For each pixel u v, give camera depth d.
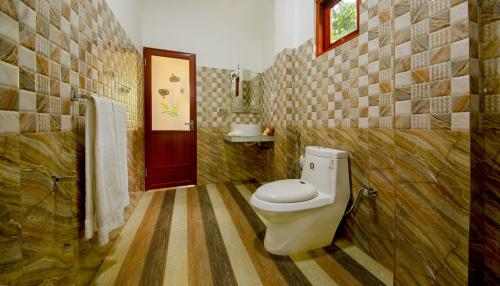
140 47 2.61
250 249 1.49
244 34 3.22
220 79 3.12
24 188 0.73
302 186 1.53
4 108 0.65
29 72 0.74
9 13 0.66
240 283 1.17
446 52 0.84
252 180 3.29
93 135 1.04
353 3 1.72
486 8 0.83
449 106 0.83
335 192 1.44
